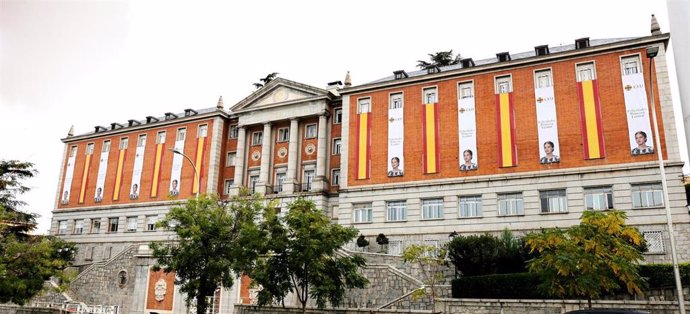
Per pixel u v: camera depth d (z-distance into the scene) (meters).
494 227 38.75
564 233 20.56
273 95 54.81
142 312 39.66
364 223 43.94
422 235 41.25
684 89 10.88
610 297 24.06
